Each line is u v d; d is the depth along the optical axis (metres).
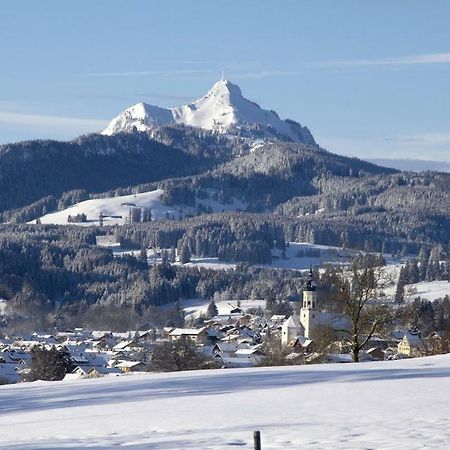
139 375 68.12
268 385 50.03
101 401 46.09
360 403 37.84
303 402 39.31
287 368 66.38
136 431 32.19
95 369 153.38
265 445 26.59
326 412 34.84
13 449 29.05
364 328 82.88
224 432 30.16
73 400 48.00
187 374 64.06
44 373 144.88
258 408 37.62
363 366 66.19
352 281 82.62
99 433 32.25
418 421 31.05
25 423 37.41
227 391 47.31
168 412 37.84
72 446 28.94
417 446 25.34
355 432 28.69
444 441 26.23
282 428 30.42
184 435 30.11
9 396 54.28
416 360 73.19
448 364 66.31
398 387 45.19
